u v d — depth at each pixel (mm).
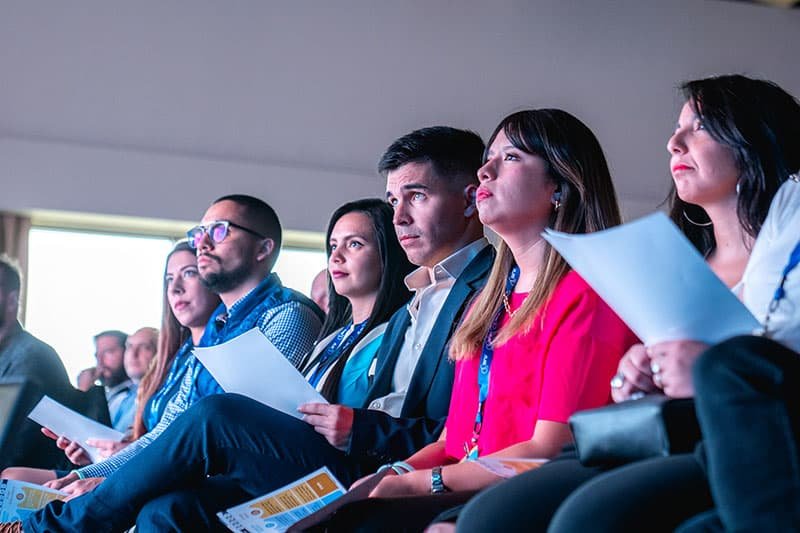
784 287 1395
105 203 6887
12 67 6859
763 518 916
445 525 1340
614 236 1212
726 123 1708
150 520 2092
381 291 2844
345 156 7254
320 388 2725
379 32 7387
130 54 7055
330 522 1516
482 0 7520
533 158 2016
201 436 2082
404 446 2137
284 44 7270
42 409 3004
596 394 1725
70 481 2762
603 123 7477
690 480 1076
